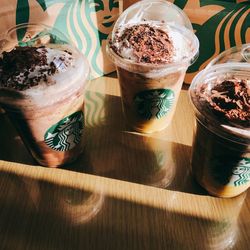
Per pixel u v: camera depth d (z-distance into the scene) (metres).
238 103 0.25
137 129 0.38
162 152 0.36
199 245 0.28
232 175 0.28
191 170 0.33
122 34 0.34
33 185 0.33
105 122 0.39
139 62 0.31
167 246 0.28
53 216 0.30
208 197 0.32
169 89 0.34
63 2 0.35
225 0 0.36
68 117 0.30
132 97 0.34
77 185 0.33
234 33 0.37
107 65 0.43
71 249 0.28
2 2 0.32
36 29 0.34
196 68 0.41
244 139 0.24
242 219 0.30
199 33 0.39
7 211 0.30
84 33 0.38
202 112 0.26
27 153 0.36
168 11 0.37
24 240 0.28
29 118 0.28
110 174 0.34
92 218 0.30
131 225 0.29
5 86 0.27
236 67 0.30
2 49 0.33
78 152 0.35
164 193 0.32
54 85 0.27
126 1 0.41
